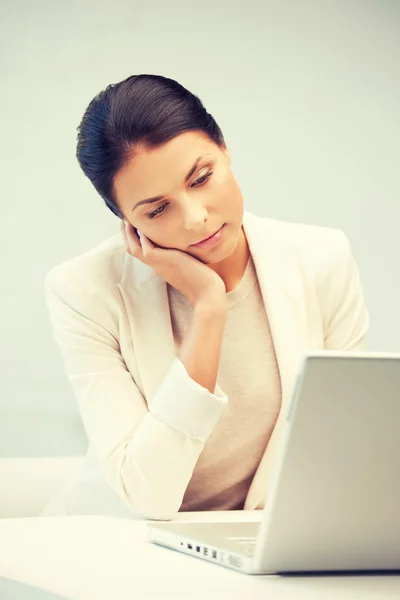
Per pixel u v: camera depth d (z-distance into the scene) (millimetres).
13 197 3988
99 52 3980
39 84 3973
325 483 1058
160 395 1652
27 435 3916
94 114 1625
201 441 1640
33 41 3971
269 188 3996
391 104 4000
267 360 1911
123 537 1357
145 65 3984
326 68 3990
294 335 1865
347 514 1088
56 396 3920
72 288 1898
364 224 4012
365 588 1073
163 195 1611
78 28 3971
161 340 1875
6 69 3977
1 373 3930
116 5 3973
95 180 1672
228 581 1073
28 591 1041
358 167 4008
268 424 1919
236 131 3992
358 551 1123
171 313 1912
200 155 1596
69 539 1335
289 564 1108
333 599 1008
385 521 1106
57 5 3971
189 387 1623
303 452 1038
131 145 1571
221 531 1277
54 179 3980
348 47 3992
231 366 1905
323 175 4008
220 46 3980
